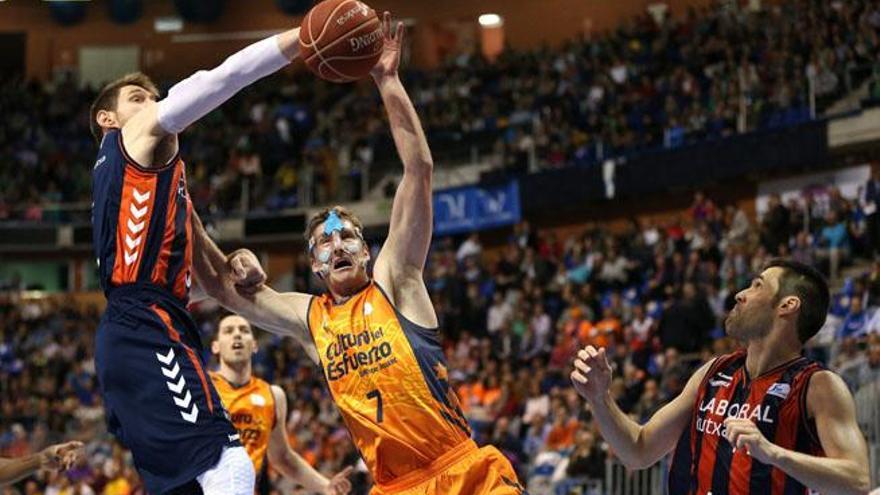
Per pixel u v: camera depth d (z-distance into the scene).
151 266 4.46
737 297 5.25
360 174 27.92
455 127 27.62
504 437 16.08
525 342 19.95
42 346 25.56
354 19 4.64
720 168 22.03
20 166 31.23
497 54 29.58
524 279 22.19
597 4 30.38
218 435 4.36
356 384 5.06
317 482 8.48
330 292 5.36
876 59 21.08
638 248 21.02
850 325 15.30
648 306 18.72
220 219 28.83
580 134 25.02
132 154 4.50
